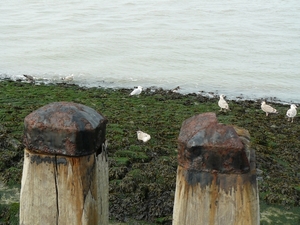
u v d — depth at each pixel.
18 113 16.50
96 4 55.62
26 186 3.57
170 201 9.80
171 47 37.34
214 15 51.34
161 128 15.85
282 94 26.77
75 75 29.30
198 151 3.27
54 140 3.42
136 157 12.30
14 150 12.38
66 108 3.49
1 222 8.73
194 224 3.39
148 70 31.05
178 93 24.08
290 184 11.24
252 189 3.33
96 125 3.48
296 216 9.84
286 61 33.75
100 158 3.66
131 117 17.30
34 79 27.59
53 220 3.58
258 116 19.38
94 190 3.60
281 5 57.62
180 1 59.03
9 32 41.50
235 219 3.33
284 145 14.88
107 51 35.81
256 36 41.53
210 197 3.32
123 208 9.57
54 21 46.47
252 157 3.48
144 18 48.78
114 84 27.52
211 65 32.41
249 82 28.83
